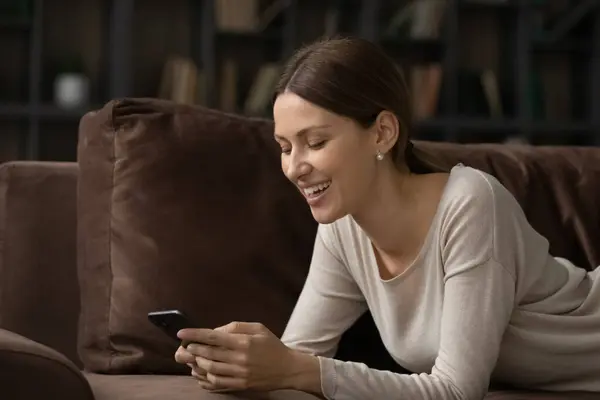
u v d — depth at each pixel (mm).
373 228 1605
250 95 5707
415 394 1470
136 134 1852
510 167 2076
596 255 2020
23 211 2018
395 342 1697
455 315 1524
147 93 5844
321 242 1782
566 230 2045
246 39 5949
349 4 6070
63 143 5754
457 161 2051
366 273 1710
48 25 5695
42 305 2002
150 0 5852
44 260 2014
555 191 2074
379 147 1528
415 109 5871
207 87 5602
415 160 1648
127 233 1820
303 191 1515
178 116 1889
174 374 1810
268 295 1854
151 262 1803
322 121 1455
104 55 5781
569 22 6141
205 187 1853
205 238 1825
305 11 6070
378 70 1507
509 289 1558
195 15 5914
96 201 1864
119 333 1801
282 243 1886
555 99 6449
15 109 5328
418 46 6152
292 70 1489
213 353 1408
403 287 1637
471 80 6047
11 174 2031
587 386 1725
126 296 1803
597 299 1720
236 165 1888
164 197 1827
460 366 1500
